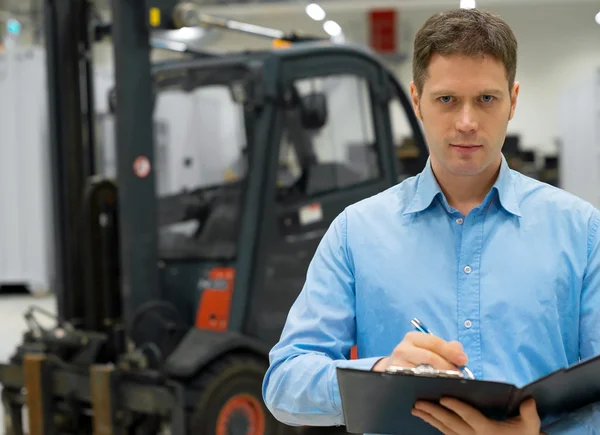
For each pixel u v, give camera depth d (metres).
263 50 3.56
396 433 1.15
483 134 1.17
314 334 1.28
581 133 8.93
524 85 12.44
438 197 1.29
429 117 1.20
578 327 1.23
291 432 3.45
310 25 12.49
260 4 10.65
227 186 3.58
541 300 1.22
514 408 1.05
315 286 1.32
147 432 3.27
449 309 1.24
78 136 3.64
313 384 1.20
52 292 8.94
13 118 8.52
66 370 3.34
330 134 3.73
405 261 1.28
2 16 10.69
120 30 3.19
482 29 1.16
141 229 3.24
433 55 1.18
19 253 8.59
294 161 3.59
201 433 3.08
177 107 3.80
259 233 3.41
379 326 1.28
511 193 1.27
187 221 3.62
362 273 1.29
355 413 1.12
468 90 1.16
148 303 3.24
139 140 3.23
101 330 3.54
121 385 3.18
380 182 3.90
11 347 6.07
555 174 10.61
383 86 3.95
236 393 3.21
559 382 1.04
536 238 1.25
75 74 3.61
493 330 1.22
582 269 1.23
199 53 3.93
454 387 1.02
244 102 3.42
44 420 3.34
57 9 3.58
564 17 12.27
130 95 3.21
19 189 8.55
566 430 1.14
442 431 1.08
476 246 1.26
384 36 12.30
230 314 3.38
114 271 3.53
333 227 1.36
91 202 3.50
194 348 3.16
